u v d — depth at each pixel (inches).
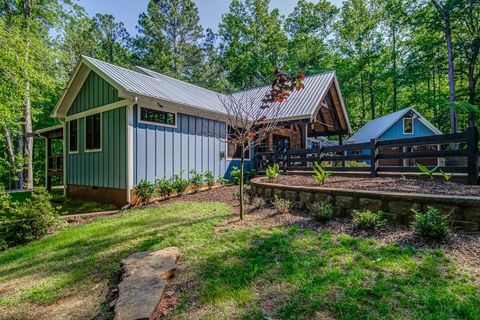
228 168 408.2
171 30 987.3
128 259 121.1
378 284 84.5
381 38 864.9
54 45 454.0
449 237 111.1
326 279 90.7
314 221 157.9
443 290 78.9
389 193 143.9
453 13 554.6
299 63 956.0
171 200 300.5
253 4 955.3
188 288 97.3
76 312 92.9
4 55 307.1
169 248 133.0
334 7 948.6
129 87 276.1
